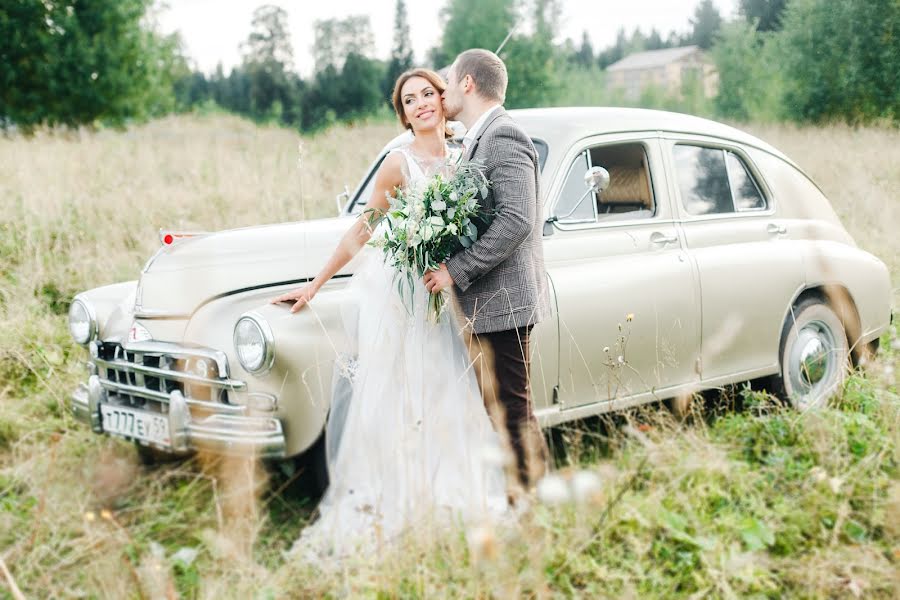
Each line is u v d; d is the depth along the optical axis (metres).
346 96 62.75
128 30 26.72
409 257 2.92
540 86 32.25
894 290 5.77
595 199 3.70
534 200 2.92
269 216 8.07
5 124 22.02
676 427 3.39
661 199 3.92
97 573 2.53
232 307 3.16
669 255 3.81
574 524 2.71
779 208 4.45
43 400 4.14
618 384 3.40
